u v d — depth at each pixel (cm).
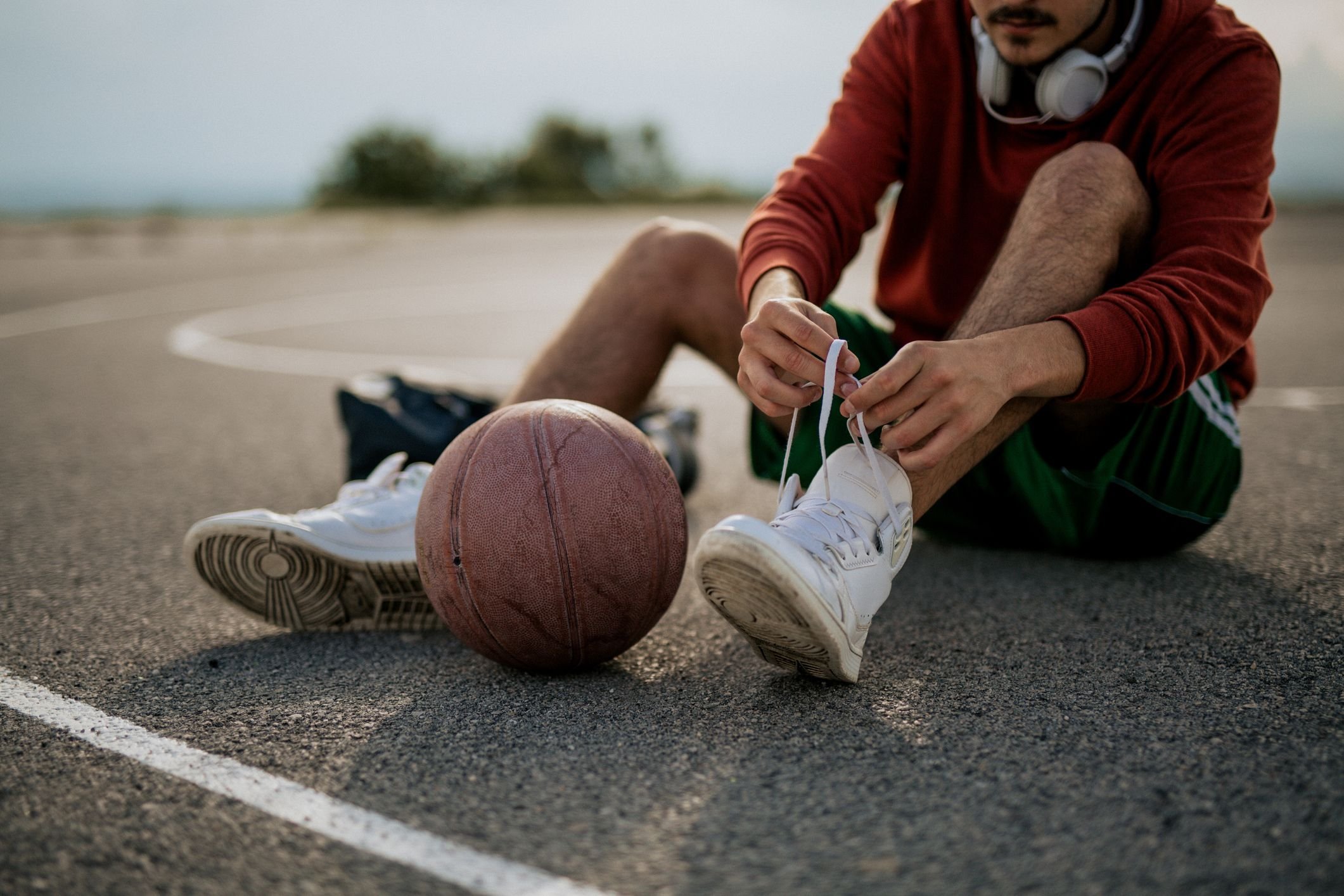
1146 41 216
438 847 145
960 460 189
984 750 168
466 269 1338
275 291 1080
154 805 158
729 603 175
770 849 142
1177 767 162
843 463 184
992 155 243
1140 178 222
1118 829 144
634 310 252
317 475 384
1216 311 188
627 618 195
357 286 1134
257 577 222
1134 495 239
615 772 165
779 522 181
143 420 484
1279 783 156
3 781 166
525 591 189
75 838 149
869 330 260
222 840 148
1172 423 228
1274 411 476
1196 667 201
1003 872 135
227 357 663
